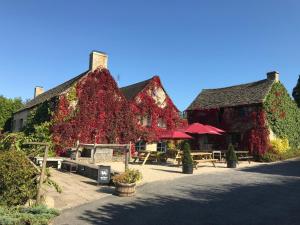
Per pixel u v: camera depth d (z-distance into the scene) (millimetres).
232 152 21328
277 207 10258
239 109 31359
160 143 30438
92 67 26844
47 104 26453
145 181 14961
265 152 28297
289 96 33594
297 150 32031
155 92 30828
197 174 17469
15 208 9422
